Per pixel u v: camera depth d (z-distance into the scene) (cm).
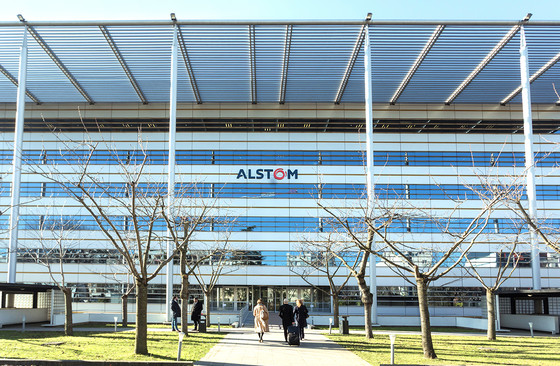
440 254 4141
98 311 4134
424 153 4350
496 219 4200
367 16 3108
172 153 3434
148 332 2358
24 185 4228
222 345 1856
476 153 4362
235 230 4228
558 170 4275
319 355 1612
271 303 4244
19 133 3447
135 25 3130
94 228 4184
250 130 4384
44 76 3784
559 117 4391
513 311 3425
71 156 4131
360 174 4316
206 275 4162
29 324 2967
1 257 4197
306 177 4309
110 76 3781
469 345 2023
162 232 4150
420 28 3175
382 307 4166
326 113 4403
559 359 1583
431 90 4075
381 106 4412
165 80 3844
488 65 3600
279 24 3114
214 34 3222
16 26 3162
